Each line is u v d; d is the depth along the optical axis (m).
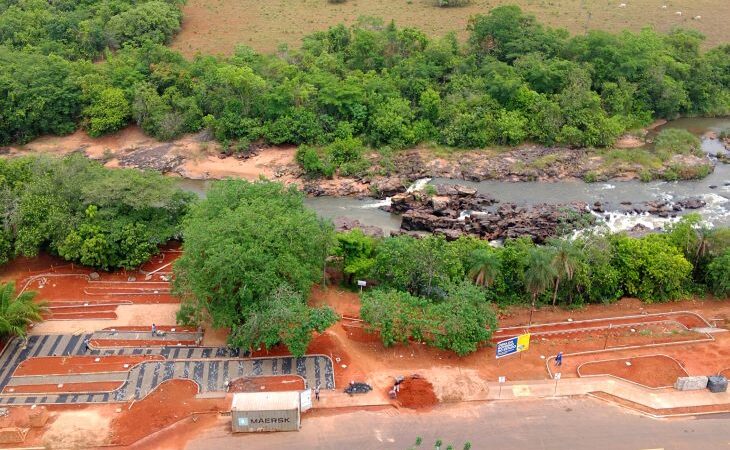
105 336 68.88
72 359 65.25
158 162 120.81
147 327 70.62
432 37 158.25
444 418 58.47
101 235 78.00
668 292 77.50
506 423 57.91
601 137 125.88
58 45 142.25
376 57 138.62
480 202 105.88
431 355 66.62
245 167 119.38
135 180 83.69
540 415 58.88
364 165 117.81
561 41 140.38
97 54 148.25
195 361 65.00
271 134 123.25
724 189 112.31
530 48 138.00
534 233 94.31
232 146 124.69
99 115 126.56
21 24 147.62
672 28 163.50
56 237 79.69
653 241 80.81
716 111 144.75
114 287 78.06
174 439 56.03
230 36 165.00
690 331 71.00
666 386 62.41
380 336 68.50
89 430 56.72
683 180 116.06
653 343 68.94
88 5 163.62
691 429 57.41
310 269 70.94
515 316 74.25
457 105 126.69
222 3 190.00
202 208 75.12
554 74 130.00
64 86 127.56
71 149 125.00
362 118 124.62
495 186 114.00
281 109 124.00
